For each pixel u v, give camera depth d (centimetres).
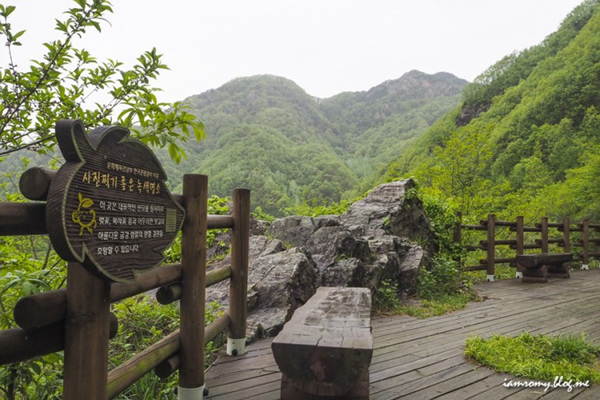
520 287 727
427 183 1457
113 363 288
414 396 258
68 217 115
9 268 202
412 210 748
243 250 334
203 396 254
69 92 227
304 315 276
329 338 223
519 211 1415
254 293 422
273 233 602
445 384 278
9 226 113
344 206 841
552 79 4541
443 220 793
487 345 346
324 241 555
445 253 771
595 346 356
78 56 220
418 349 354
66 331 135
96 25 199
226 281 479
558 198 1788
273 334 384
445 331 415
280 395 241
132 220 155
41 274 184
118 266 144
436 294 582
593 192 1474
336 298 334
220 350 344
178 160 245
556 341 343
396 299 530
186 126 238
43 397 215
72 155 120
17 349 121
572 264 1098
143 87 234
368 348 206
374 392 263
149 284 198
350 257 536
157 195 178
